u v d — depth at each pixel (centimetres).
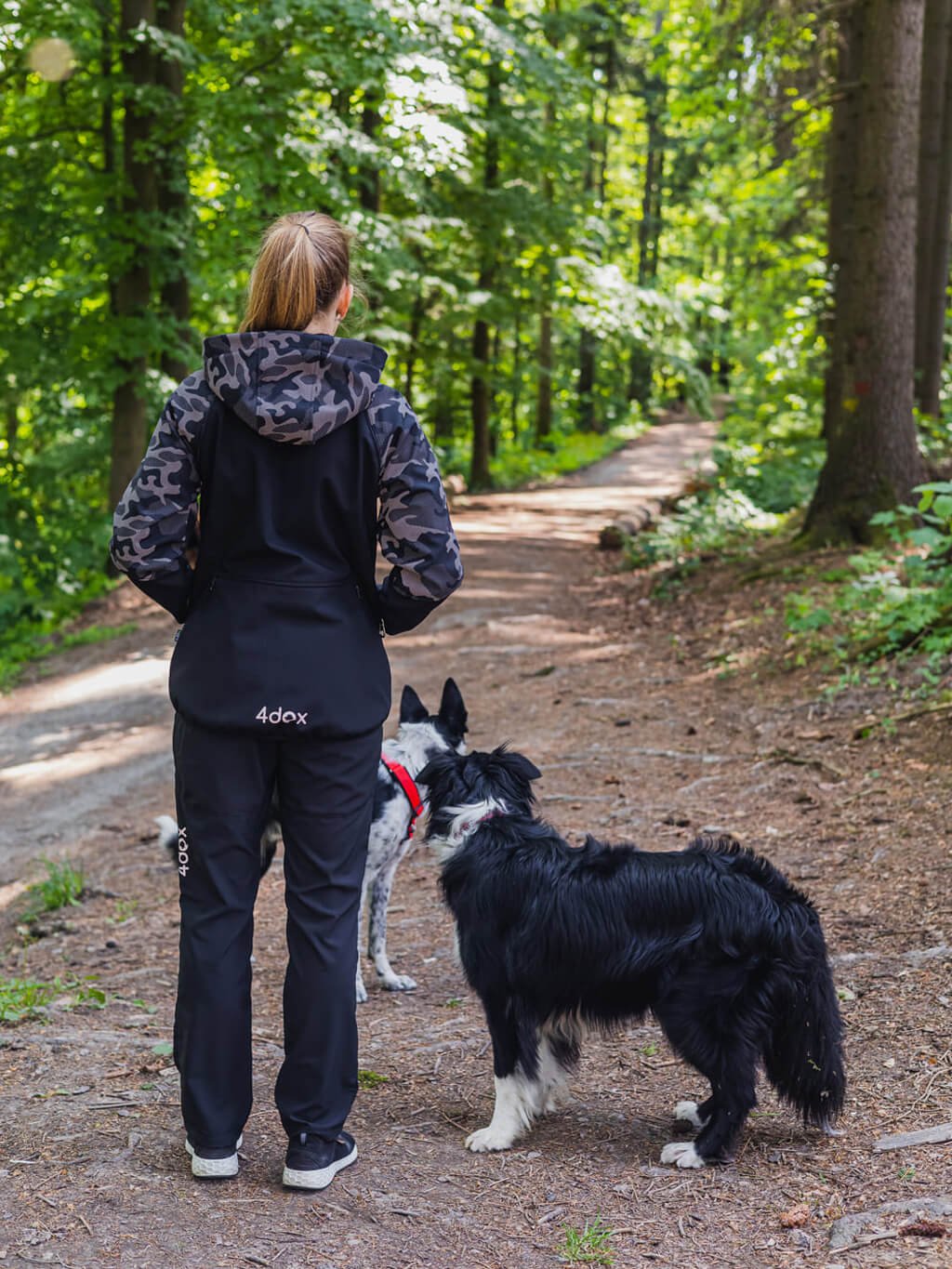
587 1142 315
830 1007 299
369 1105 344
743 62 1323
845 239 1205
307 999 276
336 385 262
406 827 458
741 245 1997
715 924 296
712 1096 302
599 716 869
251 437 263
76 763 978
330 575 273
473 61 1786
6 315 1527
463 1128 327
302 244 268
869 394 1091
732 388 4394
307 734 268
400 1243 259
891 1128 305
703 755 731
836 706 757
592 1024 313
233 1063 282
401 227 1798
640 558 1519
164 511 263
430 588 274
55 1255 250
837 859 532
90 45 1334
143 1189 280
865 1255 245
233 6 1300
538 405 3497
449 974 473
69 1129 318
